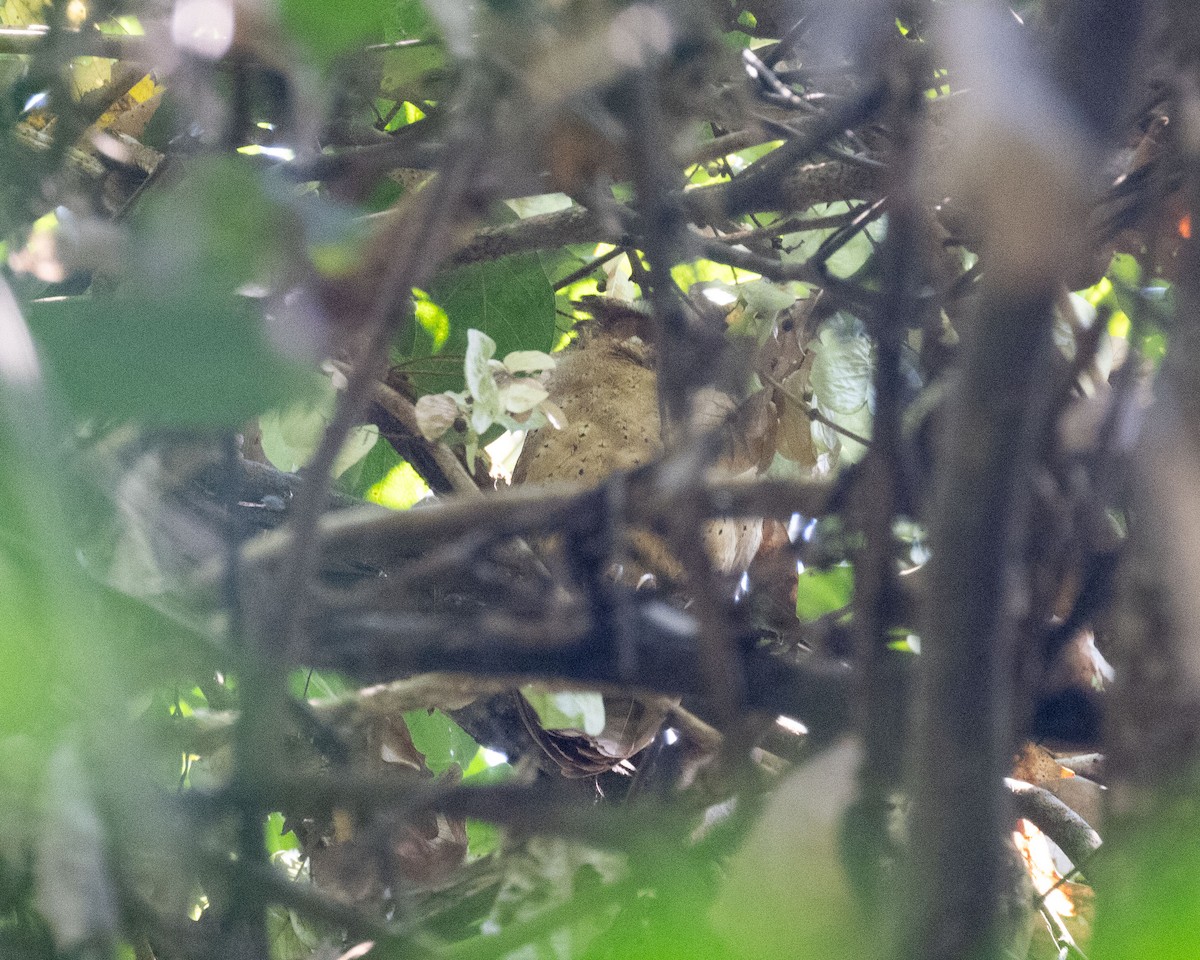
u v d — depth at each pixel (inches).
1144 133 171.9
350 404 86.6
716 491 124.3
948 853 83.0
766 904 90.4
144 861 104.5
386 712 163.0
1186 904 59.5
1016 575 101.5
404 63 149.9
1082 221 75.0
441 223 88.0
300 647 118.2
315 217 86.0
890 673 100.3
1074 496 112.3
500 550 167.3
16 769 79.0
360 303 93.0
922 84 106.9
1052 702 141.6
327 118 149.3
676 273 239.3
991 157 68.7
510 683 143.5
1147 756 89.9
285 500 216.2
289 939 189.8
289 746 159.2
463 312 251.4
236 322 70.1
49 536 59.4
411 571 124.0
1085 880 212.8
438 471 264.1
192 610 113.4
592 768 240.2
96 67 207.9
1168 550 85.0
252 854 106.8
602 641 132.0
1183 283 90.0
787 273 160.4
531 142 96.1
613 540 119.0
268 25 85.7
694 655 132.8
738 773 100.1
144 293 75.9
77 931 85.7
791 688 131.0
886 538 102.2
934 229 139.4
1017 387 79.9
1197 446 84.1
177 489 128.1
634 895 101.6
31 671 61.4
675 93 116.2
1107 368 154.0
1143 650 91.8
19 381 60.8
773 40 212.7
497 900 181.6
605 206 120.0
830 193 204.1
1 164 116.0
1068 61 75.5
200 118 99.0
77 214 128.4
